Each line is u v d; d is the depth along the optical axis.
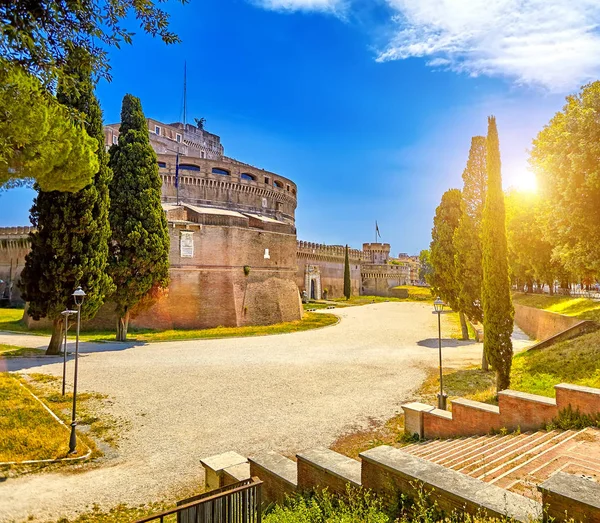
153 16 7.20
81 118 9.45
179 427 14.91
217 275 45.47
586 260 21.94
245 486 5.88
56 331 26.17
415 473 5.77
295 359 27.03
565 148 20.84
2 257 54.44
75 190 16.28
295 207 89.50
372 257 123.00
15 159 12.55
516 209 39.25
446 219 34.22
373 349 31.55
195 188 64.62
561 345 21.36
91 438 13.74
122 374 21.91
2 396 16.70
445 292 34.03
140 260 32.16
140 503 9.84
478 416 11.83
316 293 89.19
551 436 9.58
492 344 17.28
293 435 14.30
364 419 15.95
